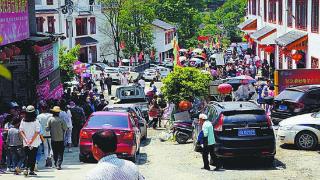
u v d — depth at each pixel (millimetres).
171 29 104250
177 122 25688
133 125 19672
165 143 25828
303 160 19109
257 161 19156
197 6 130750
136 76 68000
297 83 29578
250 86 35156
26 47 30469
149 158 20812
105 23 91125
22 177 16125
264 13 63750
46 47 35094
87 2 89312
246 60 61688
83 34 87812
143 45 89125
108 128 18844
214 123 18125
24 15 30125
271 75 50969
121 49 91125
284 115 24781
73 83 46000
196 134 21828
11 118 18562
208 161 17953
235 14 134875
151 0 98250
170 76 30812
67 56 45500
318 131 21125
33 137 16188
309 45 41344
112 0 87125
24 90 31359
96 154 6449
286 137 21453
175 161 19875
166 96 30891
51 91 36156
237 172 17359
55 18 80750
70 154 21938
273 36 55625
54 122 17641
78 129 24281
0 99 28031
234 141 17641
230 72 51719
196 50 85938
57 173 16906
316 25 39250
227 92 31141
